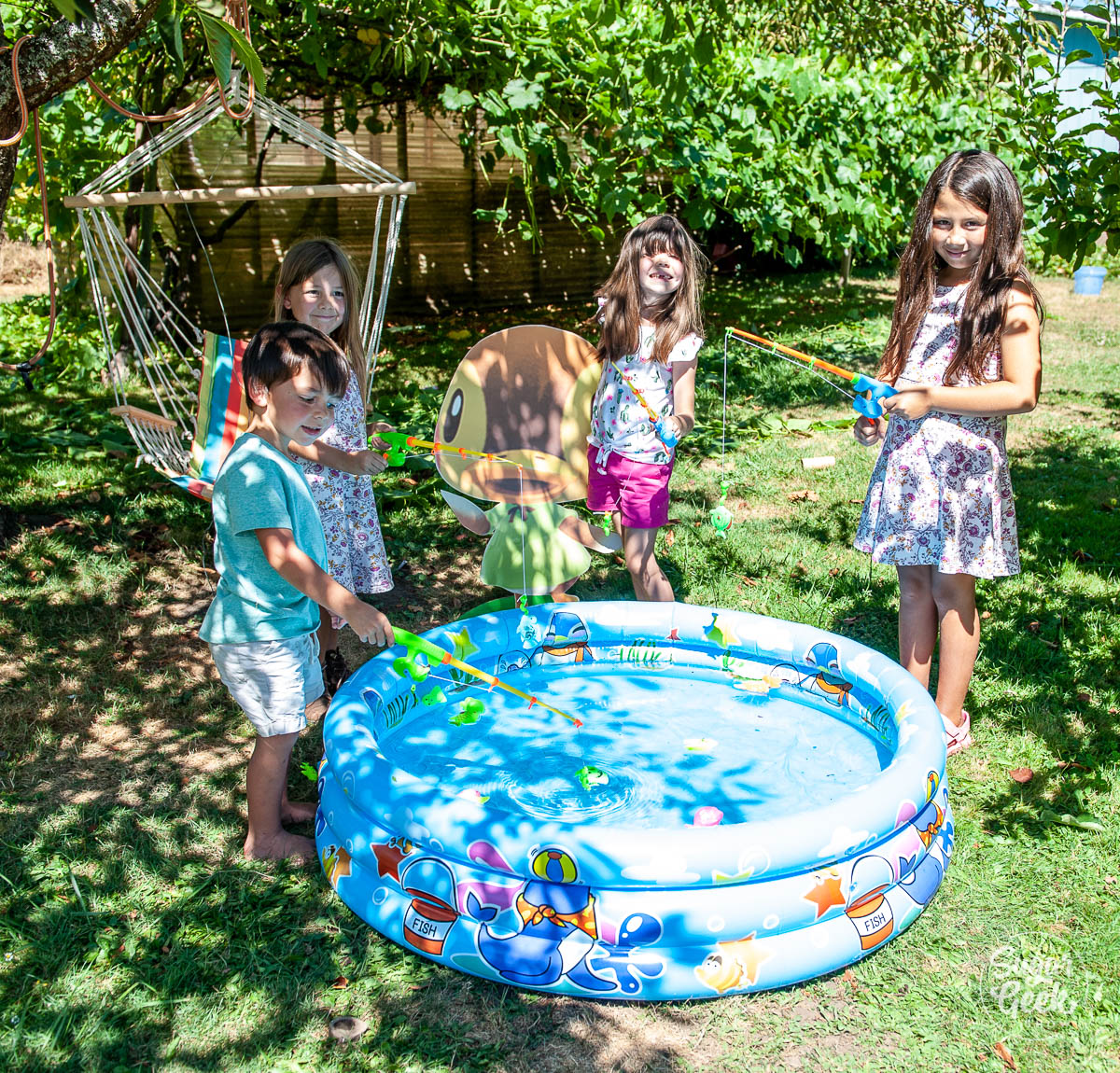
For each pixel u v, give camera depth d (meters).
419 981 2.42
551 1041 2.26
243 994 2.37
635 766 3.21
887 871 2.49
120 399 4.43
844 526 5.33
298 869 2.82
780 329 10.44
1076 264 5.29
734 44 8.48
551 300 12.91
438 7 6.53
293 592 2.77
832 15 7.55
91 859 2.83
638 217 8.26
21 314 9.67
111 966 2.44
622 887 2.34
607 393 3.91
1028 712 3.60
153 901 2.68
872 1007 2.36
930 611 3.46
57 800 3.11
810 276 14.34
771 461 6.39
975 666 3.93
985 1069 2.20
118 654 4.02
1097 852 2.88
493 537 3.97
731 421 7.21
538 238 8.16
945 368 3.27
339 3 6.66
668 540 5.13
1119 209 5.00
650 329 3.82
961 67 10.70
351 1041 2.25
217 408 4.10
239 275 10.31
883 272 14.86
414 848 2.52
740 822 2.85
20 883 2.72
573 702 3.68
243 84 6.69
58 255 8.64
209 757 3.38
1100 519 5.43
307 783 3.28
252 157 10.19
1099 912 2.65
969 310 3.16
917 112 10.61
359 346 3.68
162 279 9.82
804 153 9.44
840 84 9.65
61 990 2.37
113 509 5.36
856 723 3.45
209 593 4.57
